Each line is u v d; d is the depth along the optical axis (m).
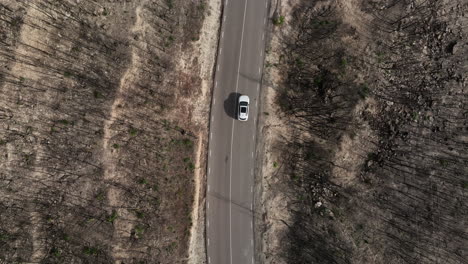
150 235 34.53
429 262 35.47
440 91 37.41
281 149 39.12
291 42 39.44
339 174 38.06
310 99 39.19
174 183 36.16
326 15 39.22
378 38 39.16
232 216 38.53
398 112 38.12
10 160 29.41
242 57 39.12
